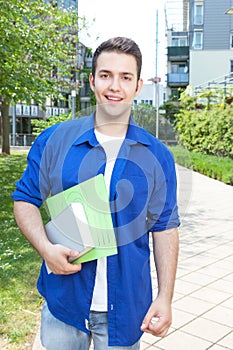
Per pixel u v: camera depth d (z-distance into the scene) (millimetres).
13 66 9500
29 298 3674
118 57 1453
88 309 1493
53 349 1548
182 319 3473
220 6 34938
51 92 11711
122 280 1472
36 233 1476
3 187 10516
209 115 17297
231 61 34750
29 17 11906
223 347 3045
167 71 40656
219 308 3717
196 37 35656
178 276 4527
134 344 1550
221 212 8203
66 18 14641
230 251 5543
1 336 3012
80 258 1442
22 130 37469
